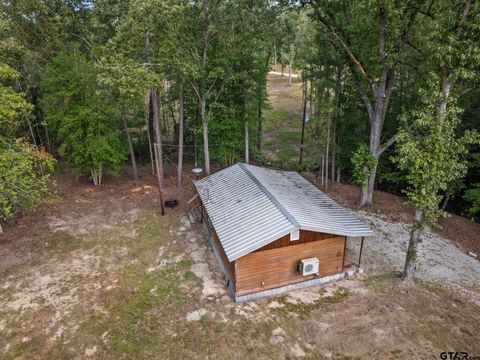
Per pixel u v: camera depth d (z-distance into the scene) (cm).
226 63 2050
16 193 1396
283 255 1206
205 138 2259
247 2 1920
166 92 3039
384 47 1616
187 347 992
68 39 2450
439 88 1155
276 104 4538
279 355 963
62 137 2172
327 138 2109
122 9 1928
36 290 1245
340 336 1026
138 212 1908
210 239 1593
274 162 2953
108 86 1925
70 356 962
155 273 1357
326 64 1975
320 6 1664
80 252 1505
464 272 1392
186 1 1809
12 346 996
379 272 1369
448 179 1147
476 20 1048
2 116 1406
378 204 2019
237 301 1180
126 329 1062
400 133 1200
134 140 3058
